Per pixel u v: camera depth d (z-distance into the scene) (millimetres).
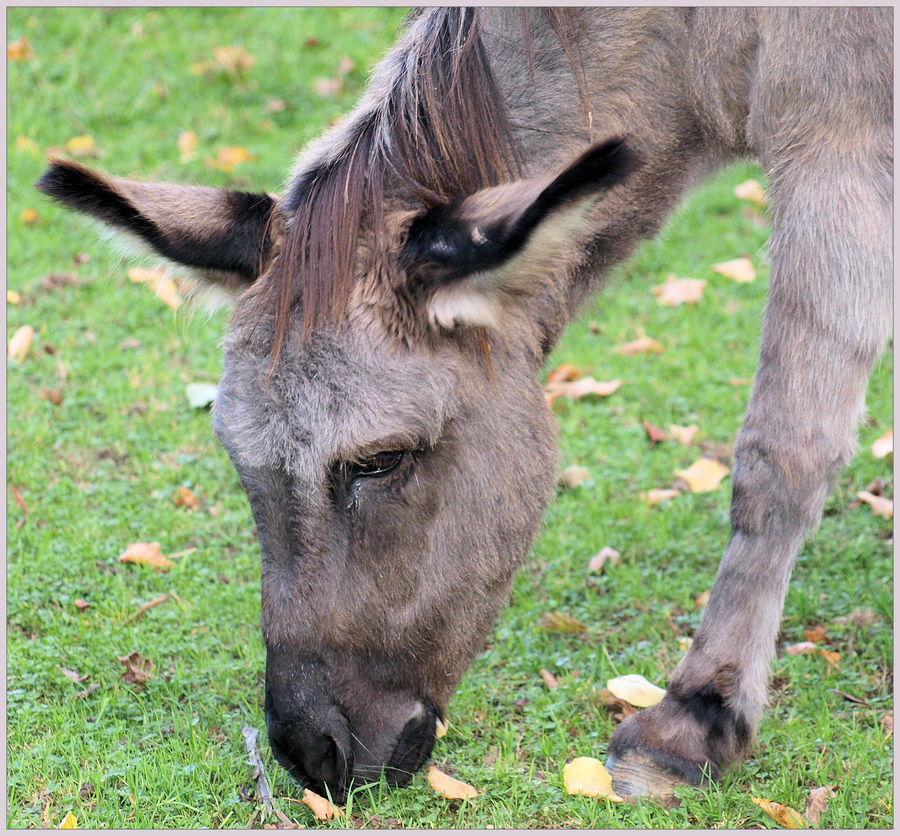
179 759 4699
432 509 3975
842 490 6820
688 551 6285
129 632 5602
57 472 7008
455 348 3930
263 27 12141
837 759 4543
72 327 8461
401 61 4316
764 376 4543
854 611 5688
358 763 4102
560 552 6375
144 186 4184
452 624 4176
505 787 4484
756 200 9773
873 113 4375
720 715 4500
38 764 4660
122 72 11438
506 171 4305
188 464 7164
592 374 8141
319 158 4090
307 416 3662
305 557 3803
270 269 3934
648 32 4746
